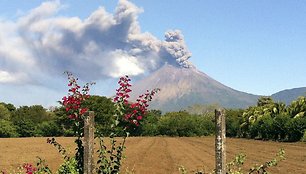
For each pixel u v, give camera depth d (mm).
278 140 73562
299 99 73625
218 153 7992
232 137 103938
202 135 129750
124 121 9992
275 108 85812
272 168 29344
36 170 11398
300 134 67562
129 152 47938
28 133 113625
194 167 30969
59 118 98625
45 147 53906
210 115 138625
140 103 9875
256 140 80750
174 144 70312
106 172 9797
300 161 34281
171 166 31859
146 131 125875
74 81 10539
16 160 34375
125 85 9984
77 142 10195
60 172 10562
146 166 31422
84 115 8789
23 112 142500
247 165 31000
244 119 100750
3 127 110812
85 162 8688
